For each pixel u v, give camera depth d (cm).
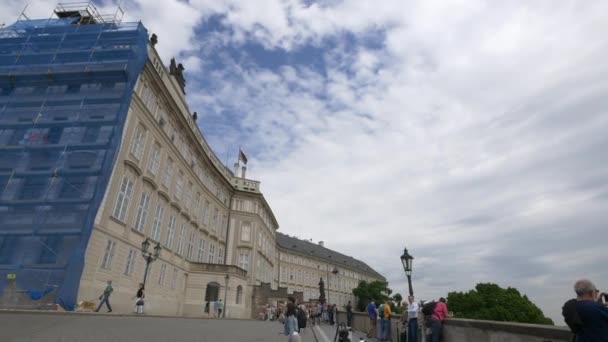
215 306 3878
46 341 843
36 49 2848
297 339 876
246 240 5722
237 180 6141
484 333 750
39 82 2731
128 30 2909
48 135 2597
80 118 2606
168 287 3659
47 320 1292
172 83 3791
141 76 3088
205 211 4875
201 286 4169
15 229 2230
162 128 3456
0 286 2017
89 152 2539
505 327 673
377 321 1727
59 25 2980
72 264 2105
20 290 2000
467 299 6675
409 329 1210
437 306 1034
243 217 5841
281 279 9000
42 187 2381
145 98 3178
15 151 2466
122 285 2769
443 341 996
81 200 2309
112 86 2794
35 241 2186
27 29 2953
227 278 4222
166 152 3591
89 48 2839
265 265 6619
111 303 2592
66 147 2464
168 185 3672
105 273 2544
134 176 2978
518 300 6438
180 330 1383
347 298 11138
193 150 4412
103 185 2391
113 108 2692
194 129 4403
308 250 10512
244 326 2067
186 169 4150
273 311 4644
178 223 3934
